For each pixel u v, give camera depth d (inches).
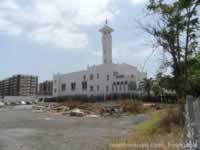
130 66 3002.0
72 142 510.6
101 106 1744.6
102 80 3011.8
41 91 5821.9
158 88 730.8
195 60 640.4
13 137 589.3
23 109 2138.3
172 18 660.7
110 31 3213.6
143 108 1536.7
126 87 2721.5
